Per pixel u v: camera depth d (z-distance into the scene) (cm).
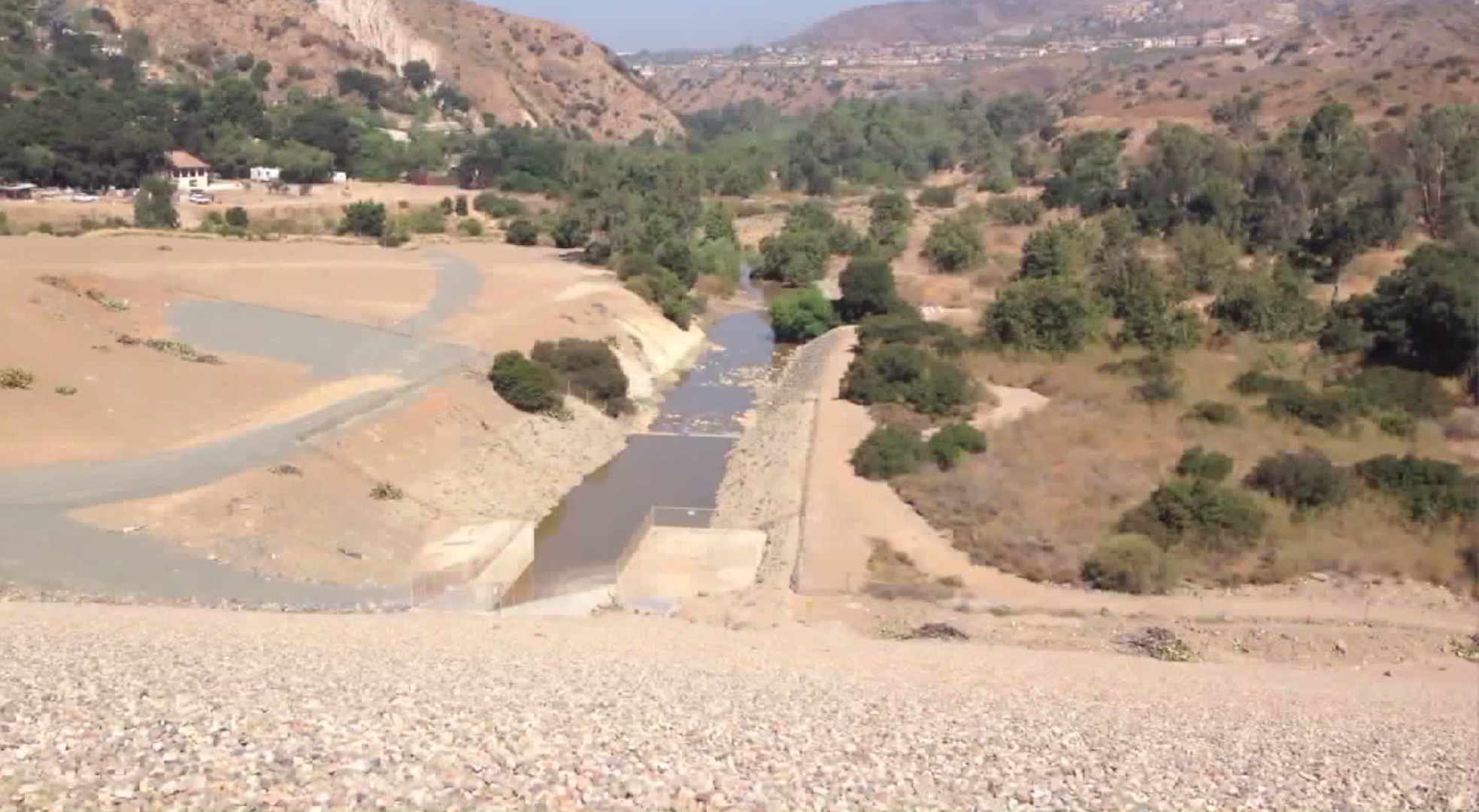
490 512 5416
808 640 3691
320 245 12625
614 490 6056
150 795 1620
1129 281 8994
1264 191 12475
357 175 18112
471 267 11400
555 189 17725
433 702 2259
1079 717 2673
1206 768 2275
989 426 6431
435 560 4644
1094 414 6544
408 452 5553
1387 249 11300
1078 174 15038
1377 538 4719
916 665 3328
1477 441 6400
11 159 14238
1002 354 8069
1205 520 4659
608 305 9412
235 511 4472
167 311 7925
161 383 6016
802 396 7288
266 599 3853
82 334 6512
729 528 5262
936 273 12444
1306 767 2352
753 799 1842
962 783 2017
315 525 4619
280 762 1767
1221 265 10225
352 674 2516
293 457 5062
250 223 13838
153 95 17425
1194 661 3775
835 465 5775
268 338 7500
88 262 9788
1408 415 6462
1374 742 2667
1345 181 12244
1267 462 5203
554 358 7231
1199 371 7538
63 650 2536
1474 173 12050
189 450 5103
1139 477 5369
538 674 2700
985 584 4375
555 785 1802
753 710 2434
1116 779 2127
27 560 3831
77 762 1702
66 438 5084
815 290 10456
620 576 4581
